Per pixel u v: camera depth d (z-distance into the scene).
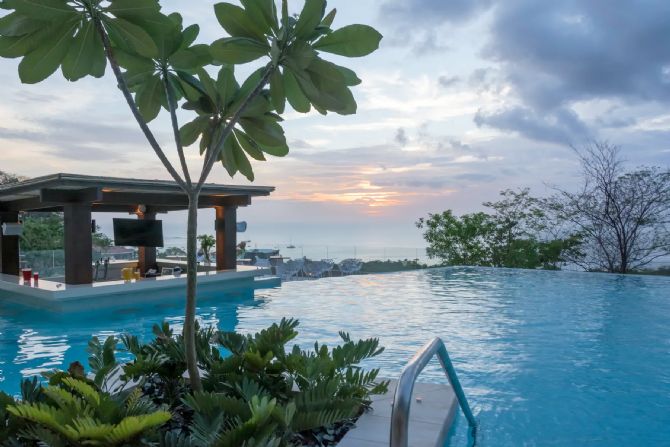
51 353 8.95
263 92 3.64
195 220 3.58
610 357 8.40
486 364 8.02
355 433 4.03
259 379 4.32
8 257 17.66
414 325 11.13
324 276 23.03
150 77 3.60
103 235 31.30
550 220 23.64
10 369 7.99
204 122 3.68
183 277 15.80
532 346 9.16
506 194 24.62
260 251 26.38
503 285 17.62
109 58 3.13
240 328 11.14
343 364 4.74
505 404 6.19
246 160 3.91
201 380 4.25
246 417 3.36
